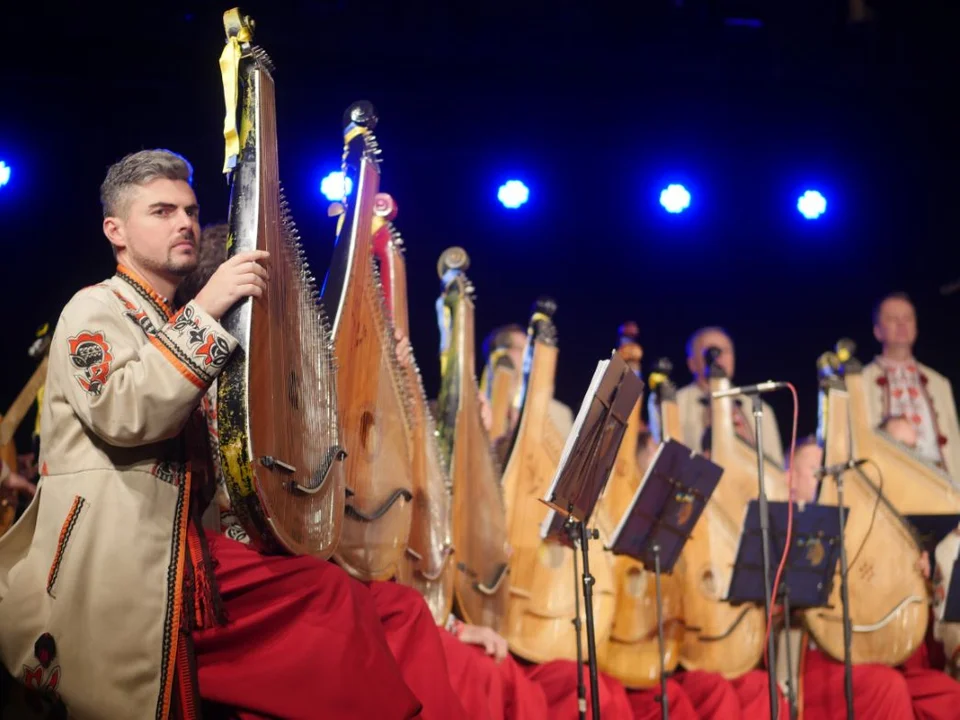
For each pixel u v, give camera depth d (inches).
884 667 208.5
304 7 296.8
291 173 296.0
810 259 352.8
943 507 219.1
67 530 101.7
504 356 216.4
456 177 327.6
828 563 196.2
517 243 338.3
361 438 136.0
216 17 282.5
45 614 101.5
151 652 101.0
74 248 281.4
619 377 133.3
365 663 107.1
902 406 276.5
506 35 312.8
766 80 326.6
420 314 329.4
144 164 112.3
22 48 273.0
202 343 99.3
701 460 183.6
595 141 327.0
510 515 191.9
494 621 181.2
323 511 114.3
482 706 146.8
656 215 340.8
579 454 130.2
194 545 106.0
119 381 100.3
